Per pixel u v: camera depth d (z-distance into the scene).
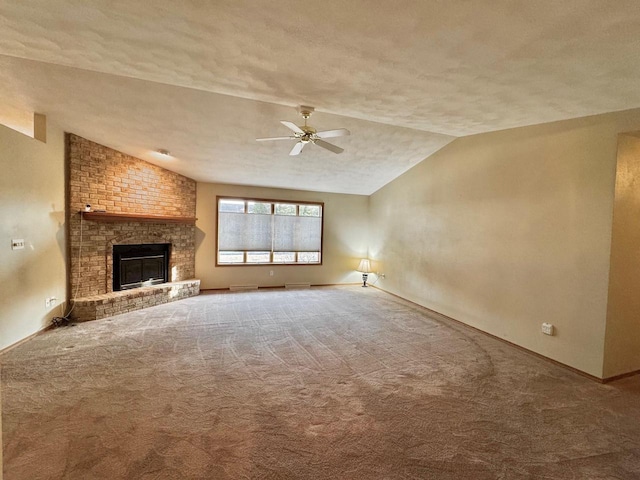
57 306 4.10
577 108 2.63
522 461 1.87
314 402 2.43
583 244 3.00
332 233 7.58
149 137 4.39
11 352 3.24
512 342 3.72
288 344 3.63
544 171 3.36
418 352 3.49
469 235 4.41
